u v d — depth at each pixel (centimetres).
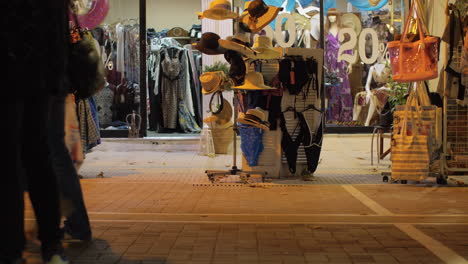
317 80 507
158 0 1139
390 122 604
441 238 266
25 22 177
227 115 685
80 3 696
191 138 846
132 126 866
